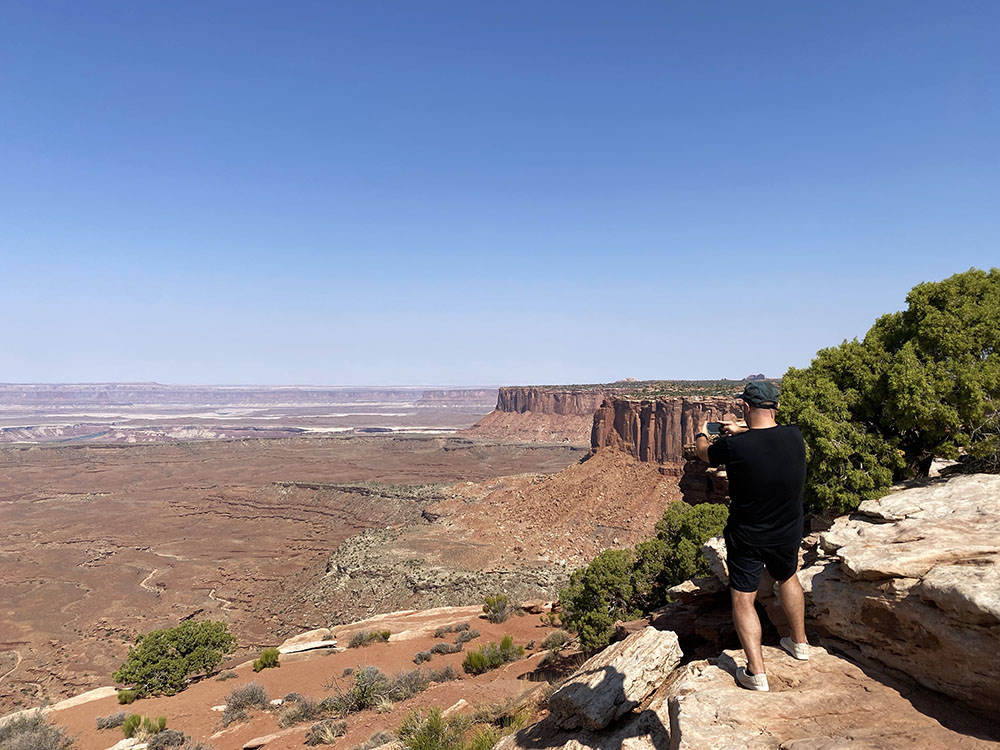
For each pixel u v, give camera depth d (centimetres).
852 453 1009
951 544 527
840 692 481
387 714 1702
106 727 2267
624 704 659
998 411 912
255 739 1720
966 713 440
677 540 2298
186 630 3169
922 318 1048
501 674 2188
